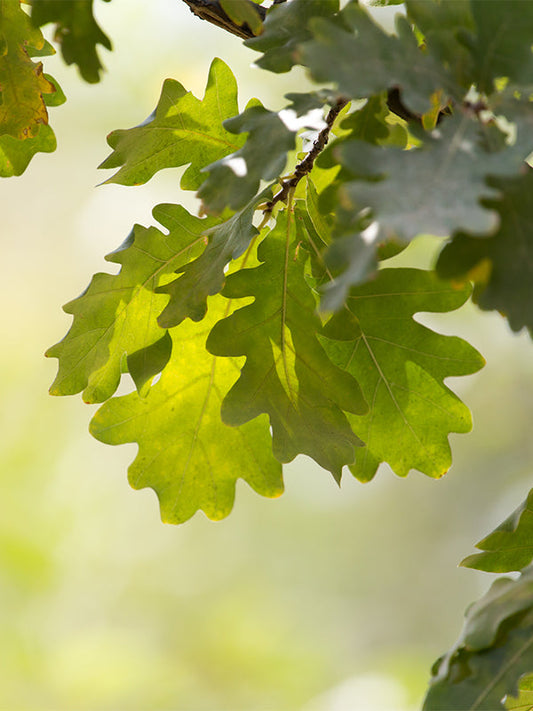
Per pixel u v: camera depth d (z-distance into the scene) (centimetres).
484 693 128
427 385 138
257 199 135
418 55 125
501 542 135
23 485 360
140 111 316
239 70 299
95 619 359
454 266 124
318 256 136
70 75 318
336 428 136
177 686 349
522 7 126
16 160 142
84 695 325
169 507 141
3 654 321
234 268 138
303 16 130
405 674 343
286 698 359
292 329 136
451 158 123
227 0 130
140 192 342
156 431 141
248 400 136
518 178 125
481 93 126
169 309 135
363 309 137
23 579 340
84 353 138
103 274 138
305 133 137
